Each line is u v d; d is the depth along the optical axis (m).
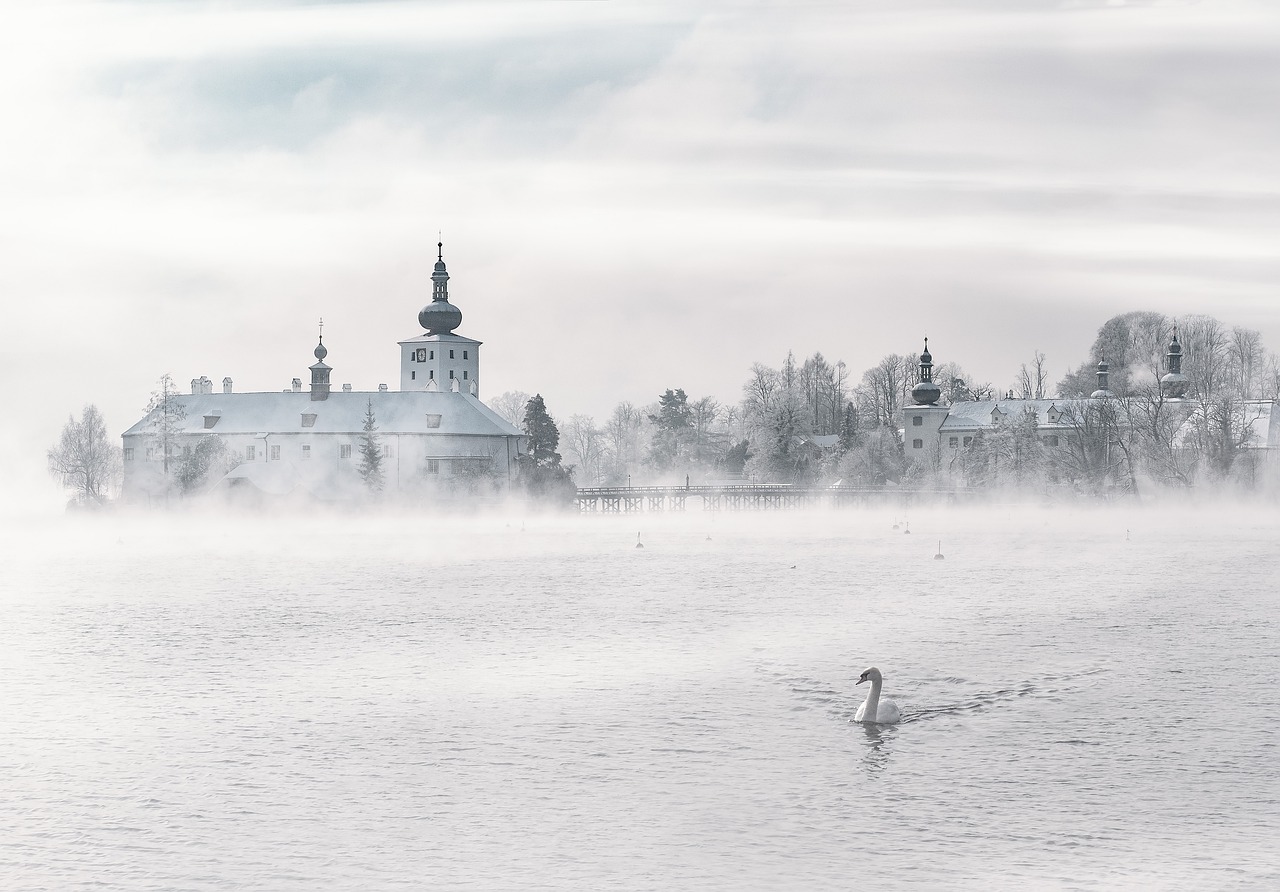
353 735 53.50
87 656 75.06
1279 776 46.25
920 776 46.41
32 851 39.56
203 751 51.03
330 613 95.69
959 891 36.09
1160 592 107.06
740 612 94.69
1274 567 129.62
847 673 66.44
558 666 69.88
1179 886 36.38
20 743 52.50
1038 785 45.38
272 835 40.88
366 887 36.72
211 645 79.19
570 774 47.19
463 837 40.53
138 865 38.38
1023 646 75.62
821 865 38.03
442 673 68.06
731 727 53.94
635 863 38.28
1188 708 57.03
